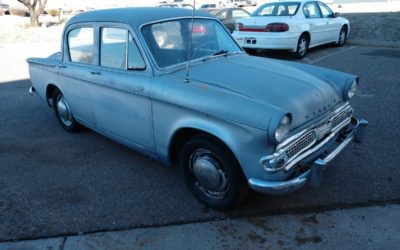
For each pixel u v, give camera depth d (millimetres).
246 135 2660
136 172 3949
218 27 4168
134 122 3629
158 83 3242
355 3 29859
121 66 3664
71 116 4918
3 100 6910
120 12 3844
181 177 3824
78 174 3943
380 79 7215
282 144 2658
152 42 3453
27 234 2996
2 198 3523
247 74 3297
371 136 4586
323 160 2889
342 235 2859
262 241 2836
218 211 3213
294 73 3443
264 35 9352
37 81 5359
